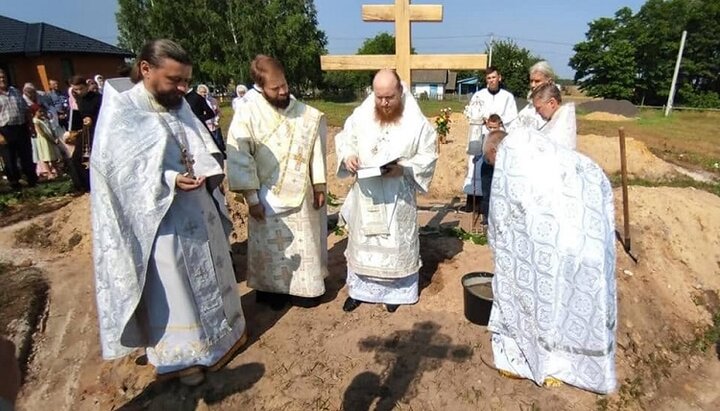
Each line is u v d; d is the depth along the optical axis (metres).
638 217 6.00
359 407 3.14
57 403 3.36
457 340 3.69
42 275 5.14
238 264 5.04
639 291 4.72
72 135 7.80
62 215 6.51
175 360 3.06
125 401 3.26
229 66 42.00
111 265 2.78
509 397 3.17
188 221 2.98
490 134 3.43
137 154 2.70
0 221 6.88
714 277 5.35
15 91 8.29
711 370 4.14
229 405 3.15
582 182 2.90
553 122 3.30
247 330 3.86
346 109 27.31
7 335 4.07
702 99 47.12
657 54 48.25
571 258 2.93
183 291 2.98
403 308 4.11
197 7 41.44
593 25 50.69
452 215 6.52
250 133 3.59
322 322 3.94
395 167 3.57
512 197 3.03
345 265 4.92
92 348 3.91
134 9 42.94
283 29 43.56
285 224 3.79
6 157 8.27
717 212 6.06
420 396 3.21
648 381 3.78
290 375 3.37
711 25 46.09
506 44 46.03
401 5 4.32
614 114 26.97
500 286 3.27
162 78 2.78
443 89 63.50
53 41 24.14
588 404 3.12
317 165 3.80
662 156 13.50
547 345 3.11
